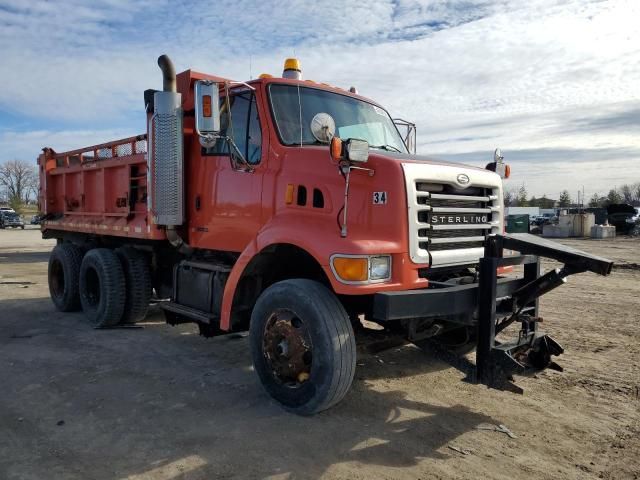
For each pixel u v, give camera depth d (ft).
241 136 16.83
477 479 10.54
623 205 100.53
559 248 13.23
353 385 15.88
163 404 14.29
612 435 12.60
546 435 12.59
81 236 27.96
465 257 14.69
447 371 17.26
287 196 15.06
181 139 18.47
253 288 16.17
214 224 17.80
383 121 19.26
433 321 15.08
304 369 13.29
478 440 12.29
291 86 16.80
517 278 14.55
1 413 13.65
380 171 13.46
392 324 14.55
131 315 22.98
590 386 15.85
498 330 14.08
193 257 19.74
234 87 17.04
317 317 12.79
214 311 17.39
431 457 11.44
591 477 10.67
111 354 19.02
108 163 23.24
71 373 16.87
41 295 31.71
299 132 16.20
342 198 13.79
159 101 18.21
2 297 30.96
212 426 12.87
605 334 21.94
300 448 11.75
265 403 14.38
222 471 10.73
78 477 10.48
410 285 13.30
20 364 17.78
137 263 22.94
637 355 18.95
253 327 14.39
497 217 16.05
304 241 13.43
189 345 20.36
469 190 15.26
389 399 14.79
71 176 27.86
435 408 14.19
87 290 24.49
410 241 13.26
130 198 21.72
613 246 72.33
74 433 12.46
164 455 11.39
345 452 11.60
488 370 13.09
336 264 12.66
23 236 100.48
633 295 31.71
